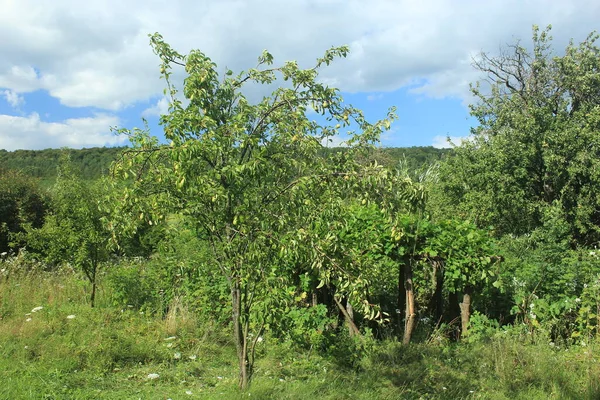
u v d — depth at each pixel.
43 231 8.66
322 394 4.79
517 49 18.14
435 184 17.14
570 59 17.27
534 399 4.89
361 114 4.11
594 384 5.05
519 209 15.34
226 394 4.48
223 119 4.11
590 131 15.00
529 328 6.72
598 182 14.37
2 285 8.88
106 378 5.26
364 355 6.12
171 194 3.87
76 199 8.41
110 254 10.06
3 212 17.48
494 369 5.55
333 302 7.37
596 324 6.65
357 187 3.77
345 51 4.12
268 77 4.24
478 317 6.81
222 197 3.66
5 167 20.25
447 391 5.04
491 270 6.79
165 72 4.07
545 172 15.45
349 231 6.46
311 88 4.08
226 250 4.06
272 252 3.95
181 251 6.19
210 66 3.99
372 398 4.77
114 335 6.42
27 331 6.38
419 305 8.14
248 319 4.39
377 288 7.41
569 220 14.70
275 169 3.89
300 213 3.87
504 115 17.33
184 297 7.63
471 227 7.07
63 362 5.45
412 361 5.97
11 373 5.04
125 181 3.92
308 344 6.45
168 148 3.64
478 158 16.36
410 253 6.67
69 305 8.17
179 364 5.84
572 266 7.51
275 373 5.52
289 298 4.00
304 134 3.83
